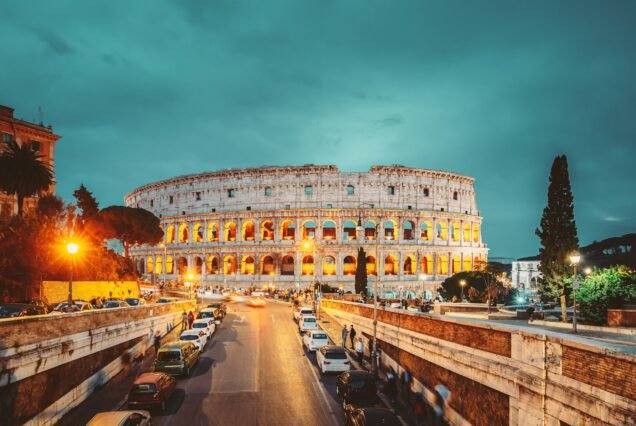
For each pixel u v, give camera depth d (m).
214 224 128.25
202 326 50.97
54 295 63.72
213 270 132.25
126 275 94.88
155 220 113.44
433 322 29.19
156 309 51.03
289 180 122.81
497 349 22.02
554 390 17.66
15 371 22.77
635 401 14.00
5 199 86.12
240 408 29.72
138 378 29.19
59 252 65.56
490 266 109.25
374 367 36.12
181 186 135.25
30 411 24.30
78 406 29.77
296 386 34.41
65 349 27.77
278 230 120.69
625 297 34.91
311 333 45.12
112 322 36.78
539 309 53.53
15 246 56.41
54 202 81.19
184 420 27.59
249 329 58.28
